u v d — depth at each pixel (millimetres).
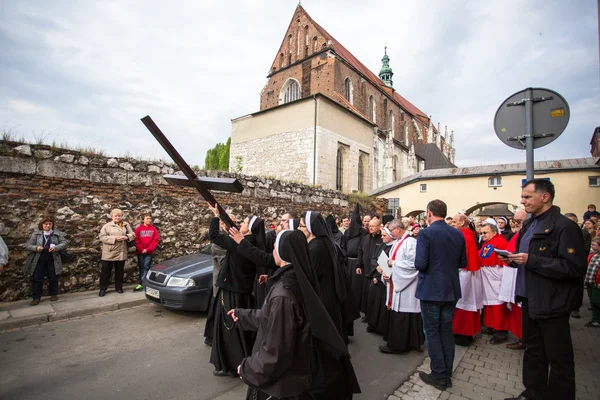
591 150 23625
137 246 7605
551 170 17141
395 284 4590
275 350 1892
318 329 1937
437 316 3652
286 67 35875
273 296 2033
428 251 3654
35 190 6742
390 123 42125
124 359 4238
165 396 3359
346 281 4016
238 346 3646
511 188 18828
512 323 4977
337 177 23172
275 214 12578
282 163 22359
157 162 8867
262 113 23828
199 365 4078
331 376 2109
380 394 3439
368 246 6051
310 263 2135
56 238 6469
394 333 4570
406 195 22500
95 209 7574
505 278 4934
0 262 5473
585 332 5730
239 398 3334
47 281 6871
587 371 4066
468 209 19828
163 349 4570
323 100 21797
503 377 3877
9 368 3971
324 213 15633
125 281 7969
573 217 7102
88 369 3955
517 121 4383
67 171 7184
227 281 3697
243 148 24641
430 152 41906
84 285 7293
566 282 2846
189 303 5727
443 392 3500
